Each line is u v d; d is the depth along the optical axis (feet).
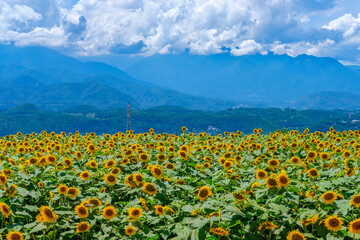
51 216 14.89
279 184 17.07
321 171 25.22
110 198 19.01
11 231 14.35
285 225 16.05
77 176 24.08
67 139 48.88
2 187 17.72
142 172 23.84
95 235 16.21
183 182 21.58
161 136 47.14
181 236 13.70
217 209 15.07
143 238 15.26
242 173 24.11
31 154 33.12
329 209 17.40
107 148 37.09
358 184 21.17
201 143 42.50
